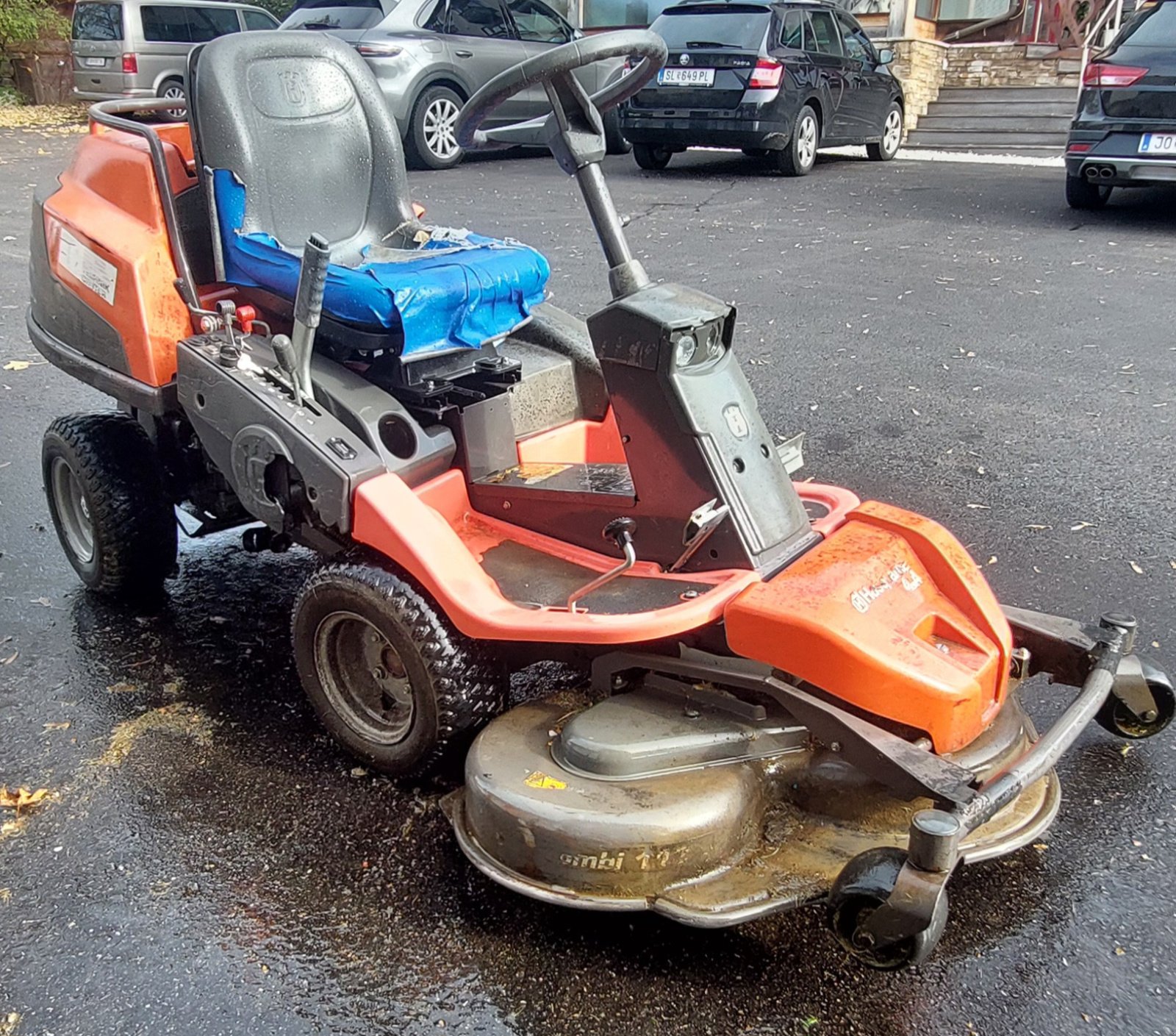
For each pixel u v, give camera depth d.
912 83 15.07
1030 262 8.29
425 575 2.79
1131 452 5.16
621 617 2.61
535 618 2.67
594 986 2.45
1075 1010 2.39
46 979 2.48
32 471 5.14
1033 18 17.09
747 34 11.38
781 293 7.58
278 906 2.69
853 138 12.90
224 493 3.70
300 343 3.01
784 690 2.56
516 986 2.46
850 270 8.12
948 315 7.12
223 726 3.39
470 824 2.68
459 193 10.73
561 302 7.13
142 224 3.39
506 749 2.69
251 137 3.33
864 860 2.31
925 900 2.17
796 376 6.15
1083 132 9.46
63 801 3.06
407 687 3.05
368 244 3.70
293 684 3.62
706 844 2.45
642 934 2.59
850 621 2.53
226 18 16.20
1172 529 4.46
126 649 3.80
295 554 4.53
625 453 2.88
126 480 3.75
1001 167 12.97
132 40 15.35
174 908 2.68
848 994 2.43
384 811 3.01
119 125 3.44
